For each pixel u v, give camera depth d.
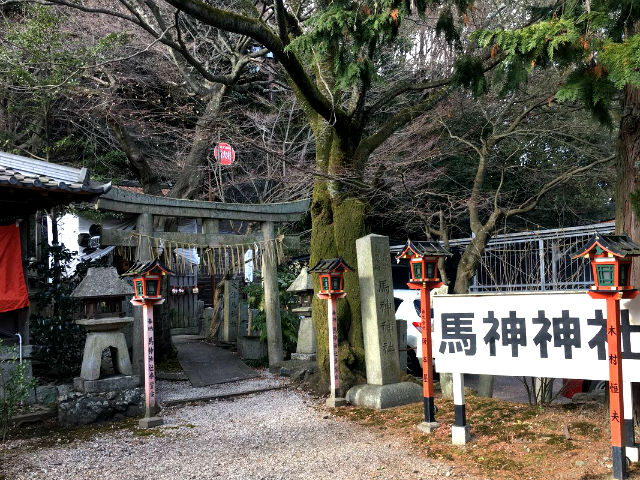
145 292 6.74
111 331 7.33
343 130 8.16
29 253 8.52
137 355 8.45
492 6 10.46
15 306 7.38
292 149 13.53
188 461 5.36
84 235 11.74
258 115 13.54
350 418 6.80
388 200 10.45
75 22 11.74
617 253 3.95
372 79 7.08
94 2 12.21
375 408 7.14
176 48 8.47
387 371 7.46
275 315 10.58
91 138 14.10
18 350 7.37
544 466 4.59
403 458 5.19
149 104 14.76
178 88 13.53
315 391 8.32
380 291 7.57
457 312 5.39
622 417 4.14
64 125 14.52
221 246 9.94
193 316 17.23
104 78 13.20
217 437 6.22
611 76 4.39
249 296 11.77
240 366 10.57
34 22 10.44
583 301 4.73
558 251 9.20
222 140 11.97
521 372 5.01
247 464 5.22
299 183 12.48
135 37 12.30
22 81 10.76
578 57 4.88
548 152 13.06
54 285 8.53
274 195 14.43
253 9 8.95
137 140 14.76
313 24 6.19
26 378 6.69
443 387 7.55
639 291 4.35
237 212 10.16
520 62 5.26
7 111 12.20
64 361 8.08
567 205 13.16
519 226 14.74
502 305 5.14
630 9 4.88
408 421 6.34
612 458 4.21
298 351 10.18
